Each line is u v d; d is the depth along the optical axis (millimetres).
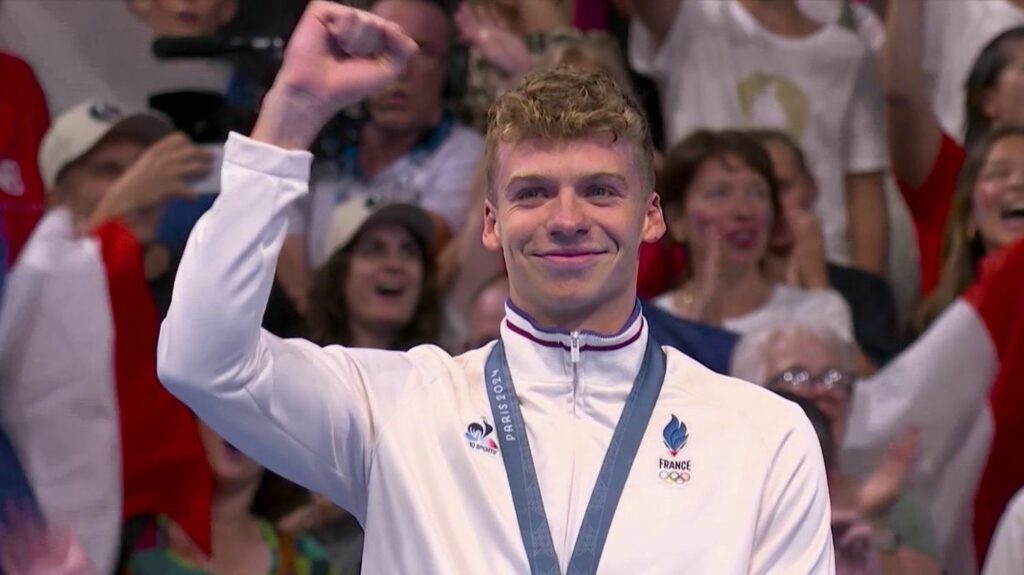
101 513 14203
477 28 16766
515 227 7676
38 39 16000
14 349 14594
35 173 15523
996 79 17125
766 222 15984
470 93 16766
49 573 13930
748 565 7496
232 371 7172
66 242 14945
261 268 7152
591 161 7582
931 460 15484
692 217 15977
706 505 7590
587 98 7738
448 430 7793
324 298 15531
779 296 15773
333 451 7758
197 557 14180
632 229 7715
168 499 14305
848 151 17219
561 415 7891
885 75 17312
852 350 15570
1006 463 15695
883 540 14992
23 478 14211
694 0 17266
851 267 16484
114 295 14828
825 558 7805
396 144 16359
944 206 17078
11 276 14781
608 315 7941
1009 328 16000
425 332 15609
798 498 7766
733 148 16094
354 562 14453
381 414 7855
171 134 15742
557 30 16891
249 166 7207
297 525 14438
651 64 17469
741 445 7785
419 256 15648
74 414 14430
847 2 17672
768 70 17172
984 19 17391
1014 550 14875
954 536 15398
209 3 16391
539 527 7512
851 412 15273
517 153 7672
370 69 7484
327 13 7496
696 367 8375
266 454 7602
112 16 16219
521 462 7703
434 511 7570
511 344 8070
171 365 7145
